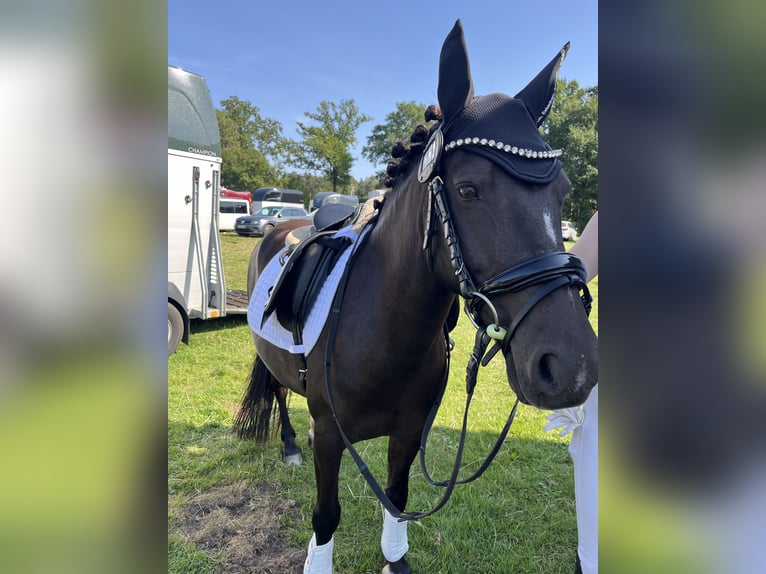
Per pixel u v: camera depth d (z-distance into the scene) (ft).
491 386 14.32
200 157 17.54
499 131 3.55
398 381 4.92
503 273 3.40
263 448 10.06
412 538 7.52
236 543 7.40
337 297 5.24
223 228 71.72
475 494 8.63
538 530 7.78
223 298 18.65
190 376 14.40
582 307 3.41
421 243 4.25
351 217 6.83
